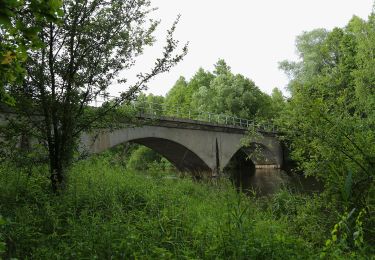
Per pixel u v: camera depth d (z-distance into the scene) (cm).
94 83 792
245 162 4450
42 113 786
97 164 1380
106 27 761
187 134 2967
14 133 768
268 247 488
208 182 1431
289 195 766
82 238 529
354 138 576
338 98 630
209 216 716
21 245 517
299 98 607
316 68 4019
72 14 722
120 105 870
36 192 789
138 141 2788
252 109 4947
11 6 257
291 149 675
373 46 2534
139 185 1065
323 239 558
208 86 6366
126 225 569
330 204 585
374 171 544
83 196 797
